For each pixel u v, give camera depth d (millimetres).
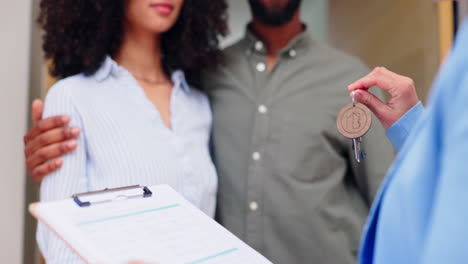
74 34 948
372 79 685
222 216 1005
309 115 978
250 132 997
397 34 1377
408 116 636
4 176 1129
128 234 512
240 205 982
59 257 742
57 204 537
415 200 311
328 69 1012
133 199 603
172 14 953
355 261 955
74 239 474
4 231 1123
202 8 1097
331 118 972
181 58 1063
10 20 1144
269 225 963
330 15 1603
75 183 794
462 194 252
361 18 1503
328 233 946
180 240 538
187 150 935
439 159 305
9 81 1139
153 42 1007
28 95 1163
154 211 583
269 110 994
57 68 997
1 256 1118
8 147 1134
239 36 1517
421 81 1290
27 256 1176
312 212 945
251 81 1033
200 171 939
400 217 328
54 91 856
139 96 924
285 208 954
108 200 575
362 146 921
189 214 608
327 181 968
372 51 1460
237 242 581
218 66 1082
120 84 922
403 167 340
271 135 981
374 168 914
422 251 299
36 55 1208
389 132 653
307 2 1604
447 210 257
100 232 499
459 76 283
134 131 871
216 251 545
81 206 545
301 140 968
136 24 957
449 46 1216
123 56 992
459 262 245
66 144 790
